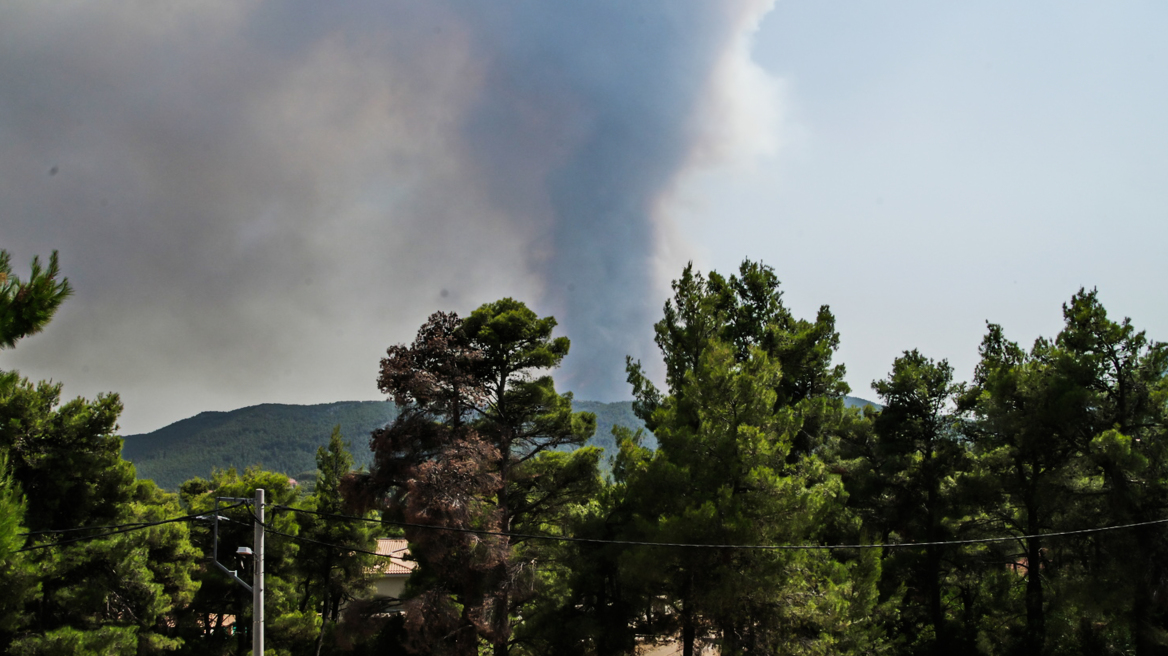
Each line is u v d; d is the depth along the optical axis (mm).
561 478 28875
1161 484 24375
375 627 27141
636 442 27578
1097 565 25453
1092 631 26953
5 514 10883
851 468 33625
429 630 24875
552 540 27547
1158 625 25359
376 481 26375
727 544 21406
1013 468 30812
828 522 28562
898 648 30719
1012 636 29891
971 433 32719
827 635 22047
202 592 34250
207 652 34094
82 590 22672
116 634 21453
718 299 29312
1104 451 23906
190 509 35031
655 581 22781
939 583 35406
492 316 29641
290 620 33750
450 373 27219
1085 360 27062
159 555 27719
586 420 30422
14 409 22312
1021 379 28547
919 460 33938
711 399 23844
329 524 38969
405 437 26453
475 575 26000
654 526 22469
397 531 41906
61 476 23156
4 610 19516
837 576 23125
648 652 35312
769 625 22500
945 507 32594
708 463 23516
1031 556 30062
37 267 8703
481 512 25375
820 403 30750
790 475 25500
